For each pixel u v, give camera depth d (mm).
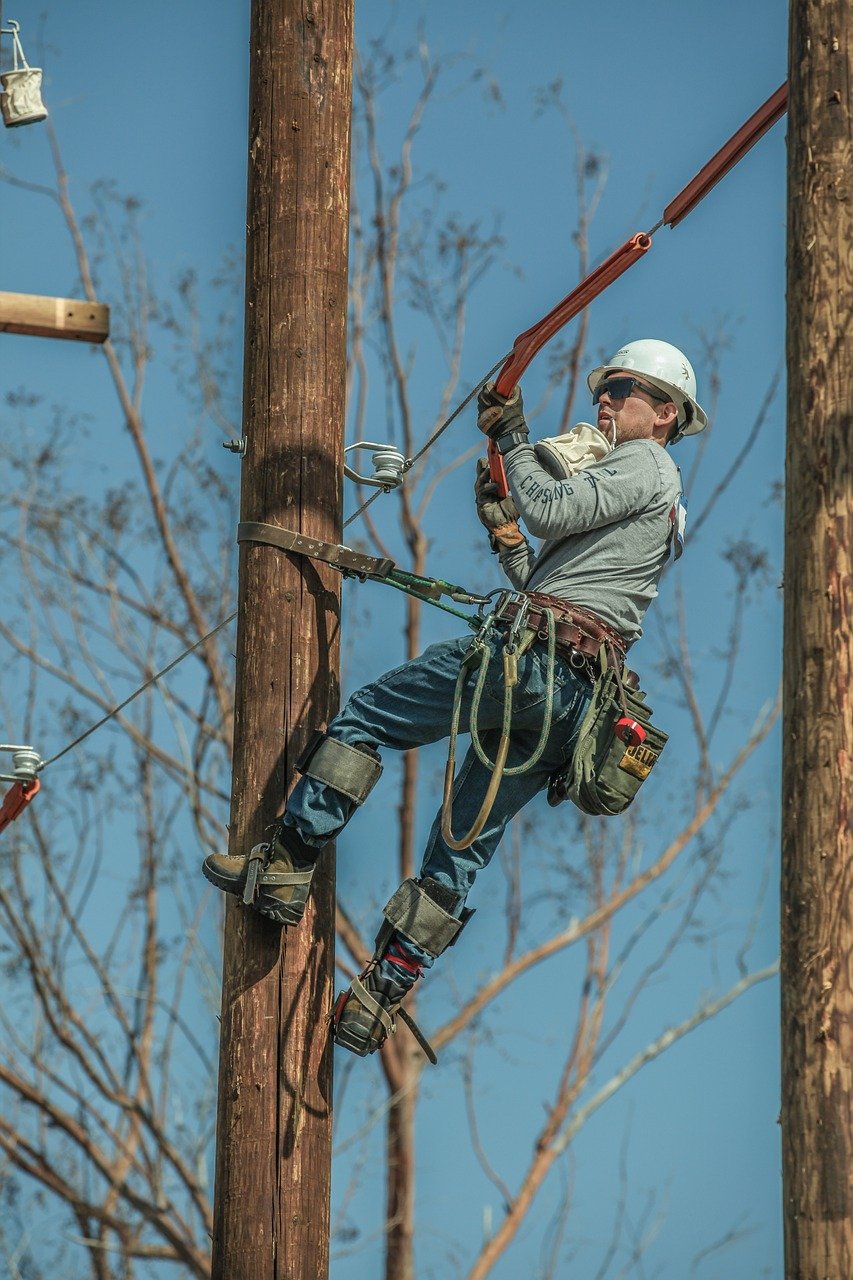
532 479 10852
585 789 10469
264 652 11016
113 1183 31609
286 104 11648
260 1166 10555
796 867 8539
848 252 9047
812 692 8633
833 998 8336
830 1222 8125
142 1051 33125
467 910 10922
